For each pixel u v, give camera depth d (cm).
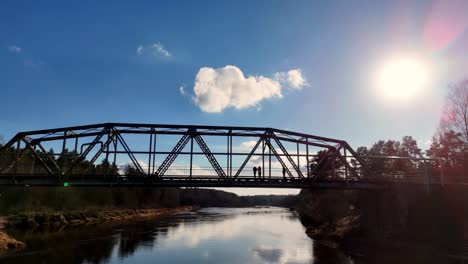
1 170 3912
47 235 4878
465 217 3431
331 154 4519
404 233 3834
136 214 10475
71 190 8300
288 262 3253
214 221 8300
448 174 5088
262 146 4366
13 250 3562
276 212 13600
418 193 4025
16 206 6806
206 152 4209
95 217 8212
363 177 4597
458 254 3089
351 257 3422
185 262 3247
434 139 6372
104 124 4153
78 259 3259
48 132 4084
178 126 4253
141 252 3728
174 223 7625
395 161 6284
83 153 4047
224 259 3400
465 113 5838
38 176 3869
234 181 4172
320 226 5941
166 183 4059
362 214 4825
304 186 4278
